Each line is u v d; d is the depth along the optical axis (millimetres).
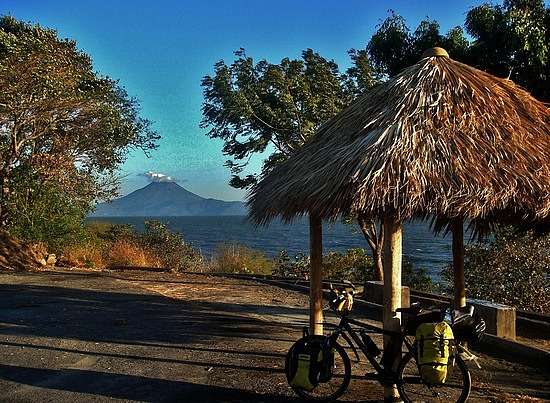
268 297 12328
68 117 18609
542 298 10688
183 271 17812
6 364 6855
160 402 5547
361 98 6332
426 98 5605
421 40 9289
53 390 5922
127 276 15562
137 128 21266
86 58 20047
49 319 9516
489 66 8594
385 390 5309
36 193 17875
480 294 11070
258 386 6020
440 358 4914
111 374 6480
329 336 5523
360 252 17375
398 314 5297
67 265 17516
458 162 5039
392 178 4820
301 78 13859
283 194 5730
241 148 14680
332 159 5449
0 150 17828
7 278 14305
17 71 16438
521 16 8133
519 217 6027
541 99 8328
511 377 6367
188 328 9000
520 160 5297
